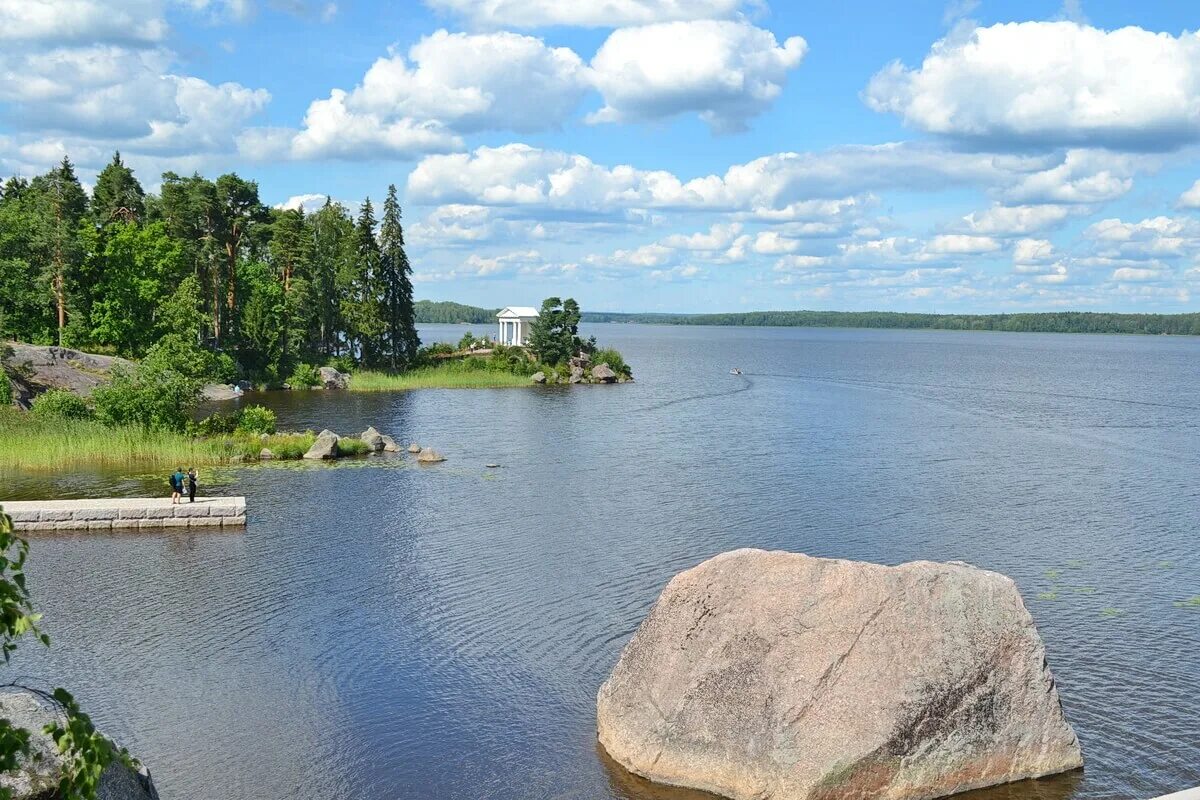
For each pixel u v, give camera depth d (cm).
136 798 1309
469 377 11462
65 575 3075
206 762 1883
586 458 5641
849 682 1711
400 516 3991
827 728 1683
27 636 2500
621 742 1894
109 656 2384
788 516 4006
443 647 2481
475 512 4081
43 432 5403
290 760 1900
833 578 1795
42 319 8994
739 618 1819
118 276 9312
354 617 2695
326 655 2417
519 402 9256
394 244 12512
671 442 6372
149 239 9644
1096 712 2080
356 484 4738
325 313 12206
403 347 12875
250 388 10062
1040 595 2889
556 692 2223
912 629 1741
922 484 4784
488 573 3130
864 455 5788
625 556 3350
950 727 1714
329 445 5556
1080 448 6141
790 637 1769
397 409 8481
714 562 1902
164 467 5081
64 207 9556
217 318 10281
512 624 2650
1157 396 10431
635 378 13050
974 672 1739
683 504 4259
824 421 7725
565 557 3331
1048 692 1798
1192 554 3378
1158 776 1808
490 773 1864
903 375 14162
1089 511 4128
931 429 7188
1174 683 2231
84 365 7800
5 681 2214
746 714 1752
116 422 5728
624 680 1939
